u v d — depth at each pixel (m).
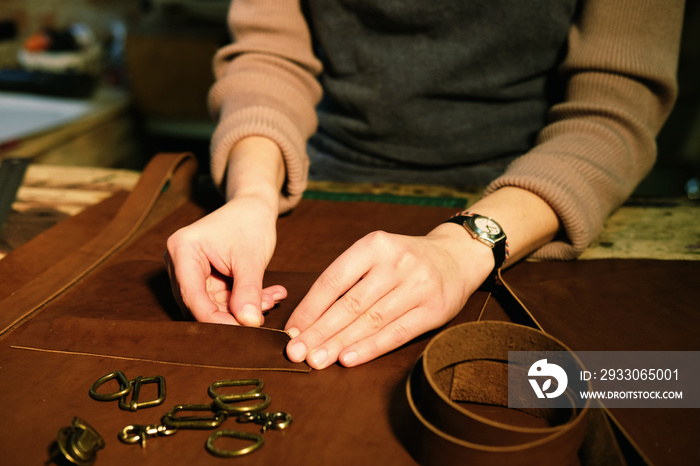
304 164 0.88
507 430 0.39
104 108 2.06
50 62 2.22
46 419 0.47
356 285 0.56
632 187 0.84
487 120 1.04
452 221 0.69
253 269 0.61
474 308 0.63
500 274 0.72
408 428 0.44
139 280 0.69
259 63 0.98
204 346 0.55
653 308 0.62
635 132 0.82
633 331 0.58
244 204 0.70
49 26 2.55
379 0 0.96
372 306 0.55
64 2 2.52
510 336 0.47
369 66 1.03
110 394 0.49
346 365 0.53
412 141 1.08
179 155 0.92
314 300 0.57
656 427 0.46
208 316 0.56
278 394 0.50
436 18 0.96
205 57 2.03
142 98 2.16
